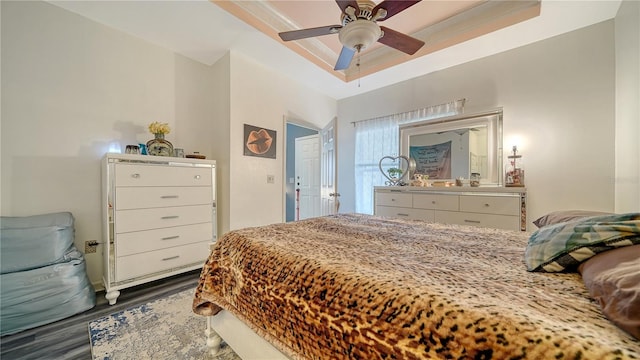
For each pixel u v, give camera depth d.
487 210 2.42
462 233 1.48
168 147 2.53
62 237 1.90
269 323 0.95
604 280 0.59
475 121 2.94
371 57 3.37
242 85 2.97
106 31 2.41
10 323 1.55
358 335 0.68
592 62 2.29
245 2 2.35
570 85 2.39
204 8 2.19
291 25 2.69
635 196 1.80
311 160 4.66
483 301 0.61
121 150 2.49
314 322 0.79
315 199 4.53
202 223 2.58
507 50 2.73
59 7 2.16
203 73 3.14
